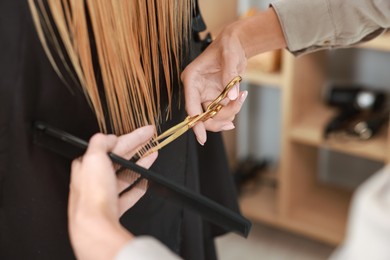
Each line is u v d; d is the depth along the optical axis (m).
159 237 0.70
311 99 1.75
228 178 0.83
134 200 0.53
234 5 1.64
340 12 0.71
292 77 1.59
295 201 1.82
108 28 0.52
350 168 1.92
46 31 0.50
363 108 1.67
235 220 0.53
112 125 0.57
